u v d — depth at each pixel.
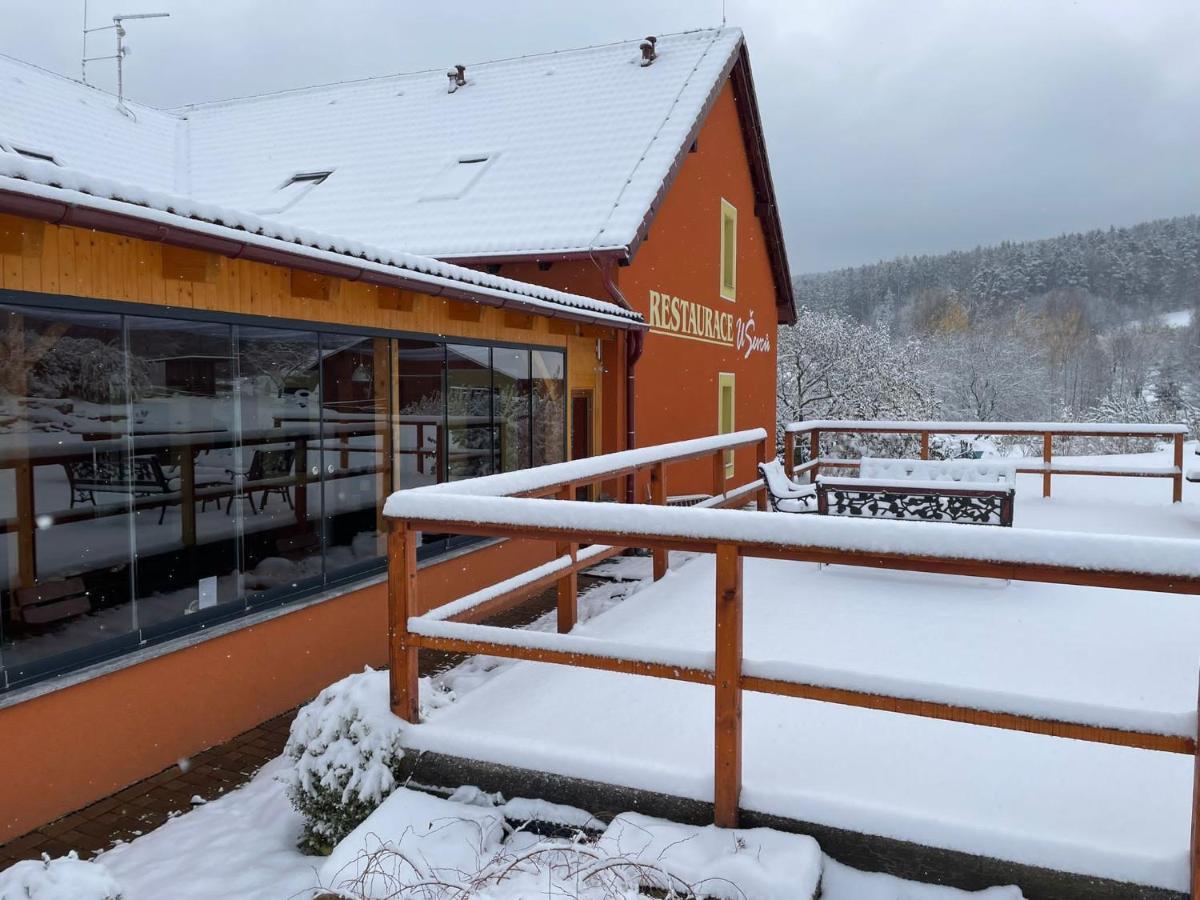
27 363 3.91
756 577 6.15
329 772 3.28
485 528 3.20
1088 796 2.78
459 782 3.23
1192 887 2.28
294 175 12.84
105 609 4.23
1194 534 7.80
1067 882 2.45
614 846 2.70
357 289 5.78
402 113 14.23
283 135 14.30
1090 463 13.10
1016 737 3.26
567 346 9.05
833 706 3.57
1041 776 2.93
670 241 11.66
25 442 3.96
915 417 24.23
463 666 5.52
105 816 3.88
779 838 2.69
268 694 5.04
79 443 4.13
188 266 4.41
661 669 2.93
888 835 2.64
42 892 2.55
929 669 4.14
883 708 2.62
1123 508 9.23
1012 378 42.72
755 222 15.73
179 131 15.02
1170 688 3.87
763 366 16.61
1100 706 2.39
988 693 2.50
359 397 5.91
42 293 3.82
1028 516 8.80
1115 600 5.42
